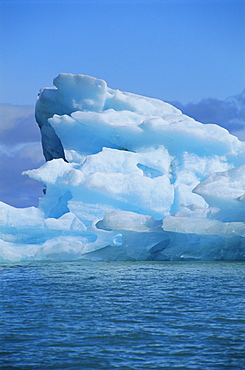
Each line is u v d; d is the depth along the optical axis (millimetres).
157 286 27531
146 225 37938
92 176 40406
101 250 40375
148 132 43844
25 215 42156
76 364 15242
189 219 35969
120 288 26953
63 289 26781
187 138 43656
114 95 48094
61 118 46031
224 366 15117
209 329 18625
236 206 35969
